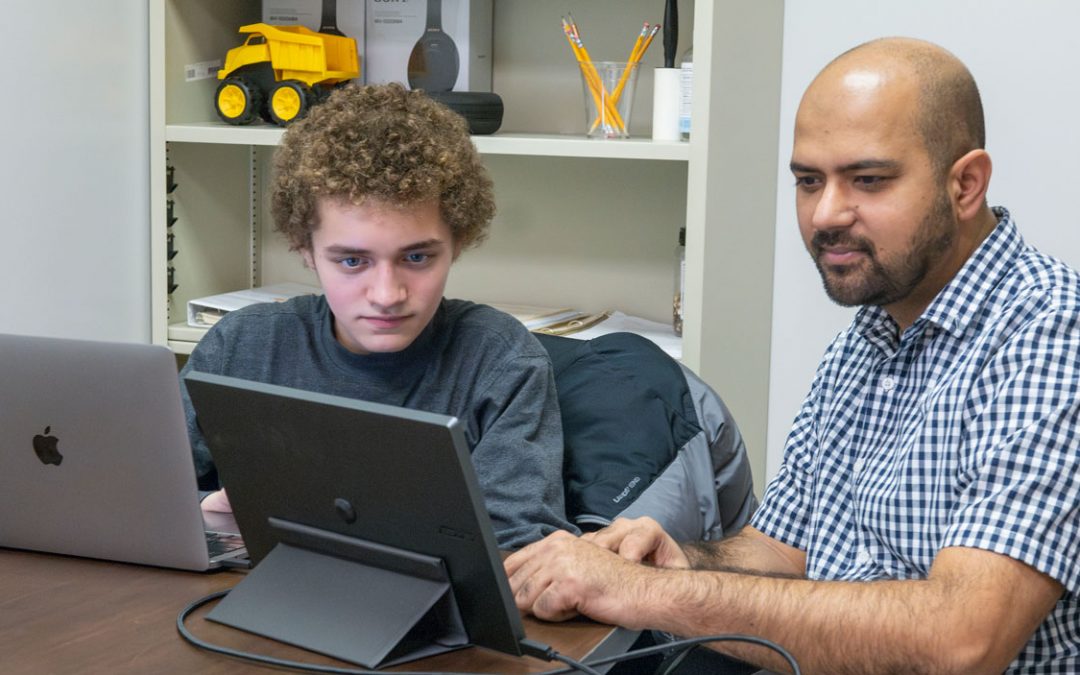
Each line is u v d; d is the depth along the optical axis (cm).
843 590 109
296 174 135
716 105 203
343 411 93
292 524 104
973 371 119
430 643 99
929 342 128
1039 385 113
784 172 231
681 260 227
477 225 144
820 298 232
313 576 103
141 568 118
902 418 129
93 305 229
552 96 244
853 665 107
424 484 92
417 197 129
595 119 222
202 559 114
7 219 208
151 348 108
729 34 204
